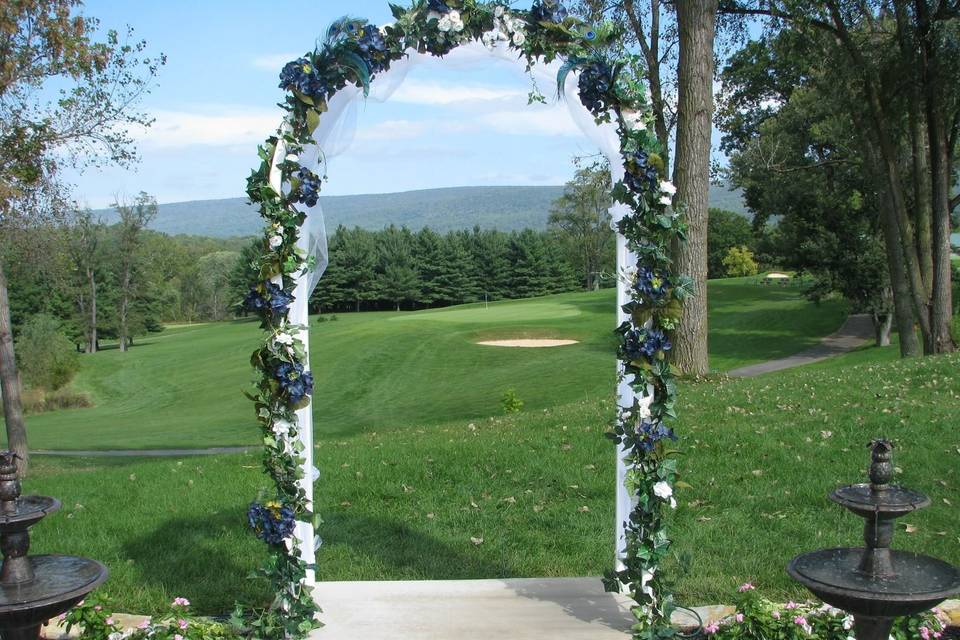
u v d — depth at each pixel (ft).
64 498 23.65
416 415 73.72
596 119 13.07
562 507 19.90
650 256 12.44
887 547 9.65
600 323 124.77
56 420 94.43
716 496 19.84
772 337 115.96
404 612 13.62
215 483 24.36
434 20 12.97
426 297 217.97
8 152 41.93
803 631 11.60
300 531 13.62
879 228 101.86
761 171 90.17
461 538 18.15
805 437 24.04
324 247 13.32
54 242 51.03
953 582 9.24
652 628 12.05
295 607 12.28
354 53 12.63
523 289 222.48
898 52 55.11
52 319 122.52
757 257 118.01
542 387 80.28
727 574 15.19
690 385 37.27
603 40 12.89
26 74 40.70
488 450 24.88
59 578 10.84
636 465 12.57
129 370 129.29
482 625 13.05
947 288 55.06
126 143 44.83
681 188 39.99
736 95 70.79
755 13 55.57
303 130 12.55
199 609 14.46
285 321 12.36
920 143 58.03
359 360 103.30
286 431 12.21
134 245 182.39
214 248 314.96
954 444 22.75
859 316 127.95
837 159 85.81
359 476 23.22
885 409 27.17
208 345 152.05
